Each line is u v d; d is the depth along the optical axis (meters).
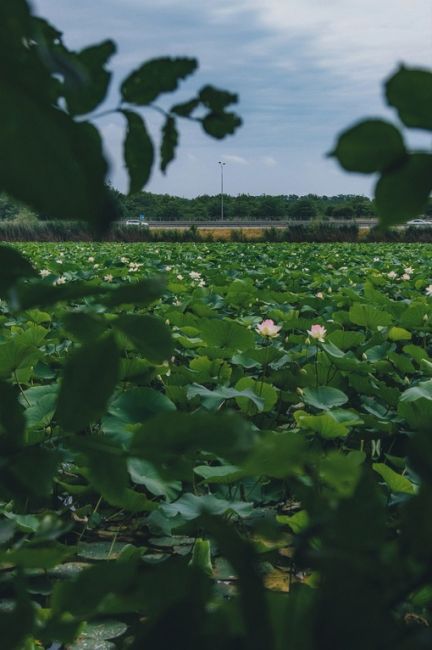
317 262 16.88
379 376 5.18
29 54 0.51
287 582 2.67
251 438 0.58
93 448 0.71
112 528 3.32
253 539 2.81
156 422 0.59
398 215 0.58
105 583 0.65
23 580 0.63
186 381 4.39
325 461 0.60
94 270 12.86
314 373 4.84
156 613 0.61
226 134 0.73
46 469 0.75
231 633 0.54
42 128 0.46
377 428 3.89
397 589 0.50
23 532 2.74
